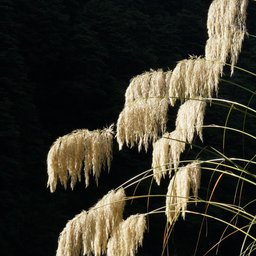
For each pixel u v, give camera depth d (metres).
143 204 36.25
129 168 38.66
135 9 53.09
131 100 5.38
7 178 33.84
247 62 46.72
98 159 4.99
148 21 52.50
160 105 5.14
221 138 40.50
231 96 43.53
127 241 4.80
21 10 46.56
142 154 39.81
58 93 44.62
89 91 44.59
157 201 36.25
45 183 36.16
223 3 5.25
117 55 48.72
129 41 49.47
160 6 57.88
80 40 46.19
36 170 36.62
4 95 38.78
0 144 35.19
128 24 50.62
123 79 48.38
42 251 31.97
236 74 45.25
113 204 4.84
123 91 45.50
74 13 51.72
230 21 5.26
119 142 5.15
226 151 40.28
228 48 5.25
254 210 34.81
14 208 32.50
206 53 5.34
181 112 5.11
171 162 5.19
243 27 5.28
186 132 5.11
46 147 37.75
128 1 54.75
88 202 36.78
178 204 4.93
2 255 30.22
